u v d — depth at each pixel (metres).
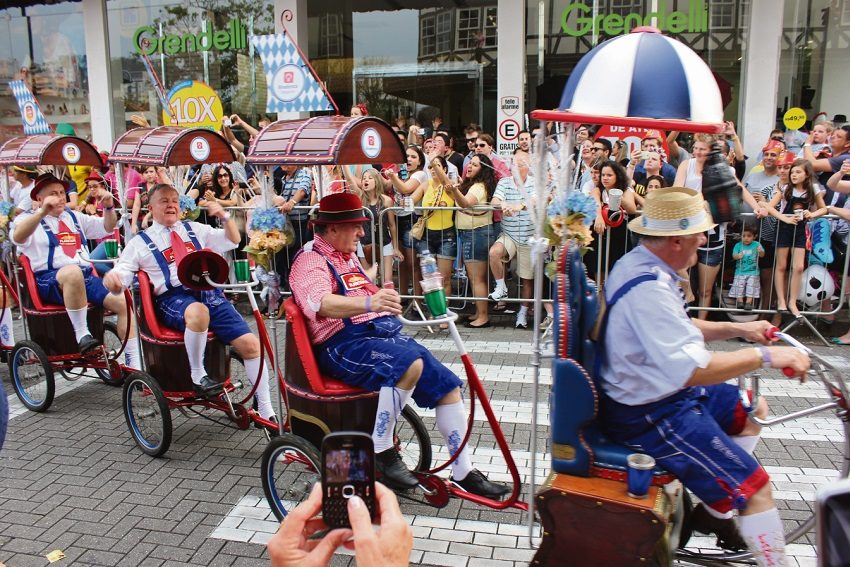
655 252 2.62
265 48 5.06
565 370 2.60
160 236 4.61
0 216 5.55
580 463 2.65
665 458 2.57
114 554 3.43
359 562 1.15
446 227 7.33
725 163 2.92
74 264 5.41
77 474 4.28
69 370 5.57
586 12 9.88
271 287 3.62
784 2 9.09
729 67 9.54
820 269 6.54
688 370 2.42
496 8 10.19
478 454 4.41
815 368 2.73
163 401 4.33
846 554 1.03
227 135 8.77
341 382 3.48
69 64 12.70
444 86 10.77
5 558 3.40
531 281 7.37
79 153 5.39
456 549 3.41
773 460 4.26
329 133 3.39
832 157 7.16
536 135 2.81
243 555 3.42
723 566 2.91
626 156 7.43
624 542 2.52
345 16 11.07
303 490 3.68
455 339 3.22
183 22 11.87
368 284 3.61
